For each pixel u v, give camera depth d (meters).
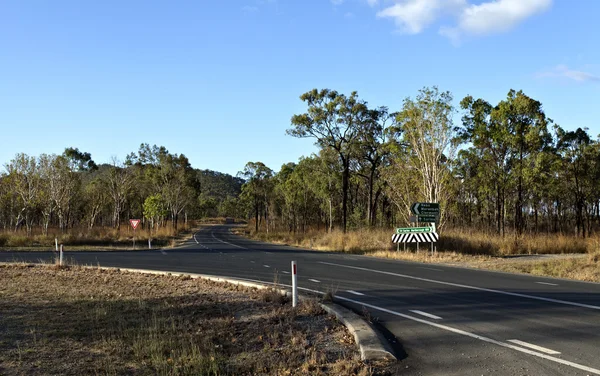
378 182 53.56
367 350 6.86
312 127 43.59
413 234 26.09
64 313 10.54
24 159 47.09
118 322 9.55
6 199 48.25
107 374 6.33
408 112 34.25
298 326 8.70
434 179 33.59
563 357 6.62
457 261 22.84
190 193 79.12
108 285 14.91
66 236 38.12
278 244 44.28
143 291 13.62
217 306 11.05
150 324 9.23
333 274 17.33
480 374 5.97
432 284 14.41
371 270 18.70
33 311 10.77
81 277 16.88
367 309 10.38
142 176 69.25
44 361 7.07
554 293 12.41
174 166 74.38
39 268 19.69
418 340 7.73
